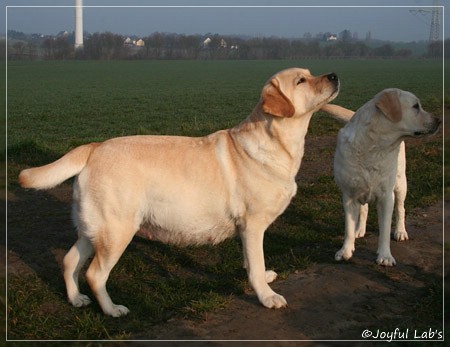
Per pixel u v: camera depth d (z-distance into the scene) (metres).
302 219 6.29
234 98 24.23
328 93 4.21
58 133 13.83
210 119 16.83
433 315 4.01
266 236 5.75
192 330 3.84
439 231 5.75
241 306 4.20
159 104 21.92
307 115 4.27
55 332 3.87
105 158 3.99
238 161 4.17
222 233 4.30
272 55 54.06
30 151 9.27
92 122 16.45
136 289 4.56
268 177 4.12
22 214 6.38
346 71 35.50
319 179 7.70
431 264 4.94
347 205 5.08
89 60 53.38
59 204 6.81
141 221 4.09
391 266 4.89
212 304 4.13
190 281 4.65
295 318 4.00
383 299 4.29
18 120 16.80
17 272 4.79
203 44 55.41
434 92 21.53
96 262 4.01
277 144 4.15
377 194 4.94
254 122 4.20
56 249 5.35
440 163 8.27
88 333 3.83
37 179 3.94
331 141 10.51
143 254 5.27
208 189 4.12
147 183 4.02
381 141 4.75
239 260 5.08
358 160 4.86
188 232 4.20
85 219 3.96
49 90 27.97
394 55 55.38
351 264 4.98
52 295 4.40
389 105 4.66
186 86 30.41
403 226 5.58
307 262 4.98
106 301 4.06
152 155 4.07
